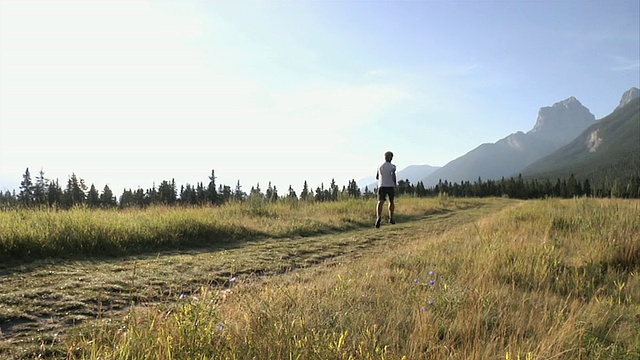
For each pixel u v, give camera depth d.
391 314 3.59
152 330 2.77
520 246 6.43
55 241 7.07
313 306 3.62
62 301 4.22
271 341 2.70
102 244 7.53
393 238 10.34
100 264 6.32
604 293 4.67
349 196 21.95
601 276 5.16
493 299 4.09
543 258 5.62
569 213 10.05
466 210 23.09
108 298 4.40
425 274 5.23
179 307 3.19
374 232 11.66
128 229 8.38
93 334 2.93
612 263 5.68
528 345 3.00
